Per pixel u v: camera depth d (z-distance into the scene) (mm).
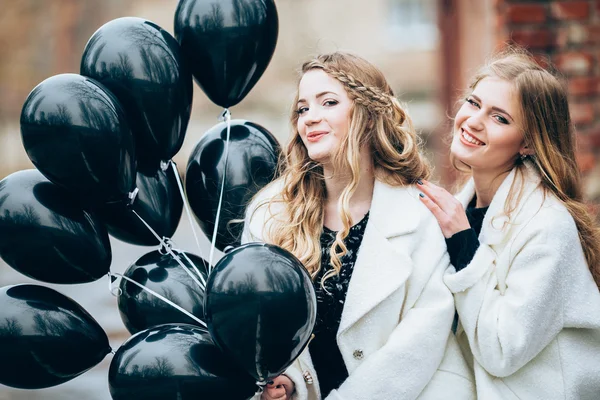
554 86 3393
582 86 6117
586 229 3365
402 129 3318
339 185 3277
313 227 3268
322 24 24906
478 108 3389
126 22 3139
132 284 3240
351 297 3137
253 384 2971
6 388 5938
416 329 3082
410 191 3303
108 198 3021
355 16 25047
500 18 6188
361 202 3311
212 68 3285
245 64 3301
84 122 2871
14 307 2992
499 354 3109
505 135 3330
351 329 3139
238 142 3506
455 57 9500
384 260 3160
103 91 2963
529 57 3621
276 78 24234
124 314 3250
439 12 10109
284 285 2773
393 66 25234
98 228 3102
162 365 2848
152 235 3277
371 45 25219
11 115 16906
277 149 3580
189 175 3535
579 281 3244
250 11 3271
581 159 6086
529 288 3139
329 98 3199
